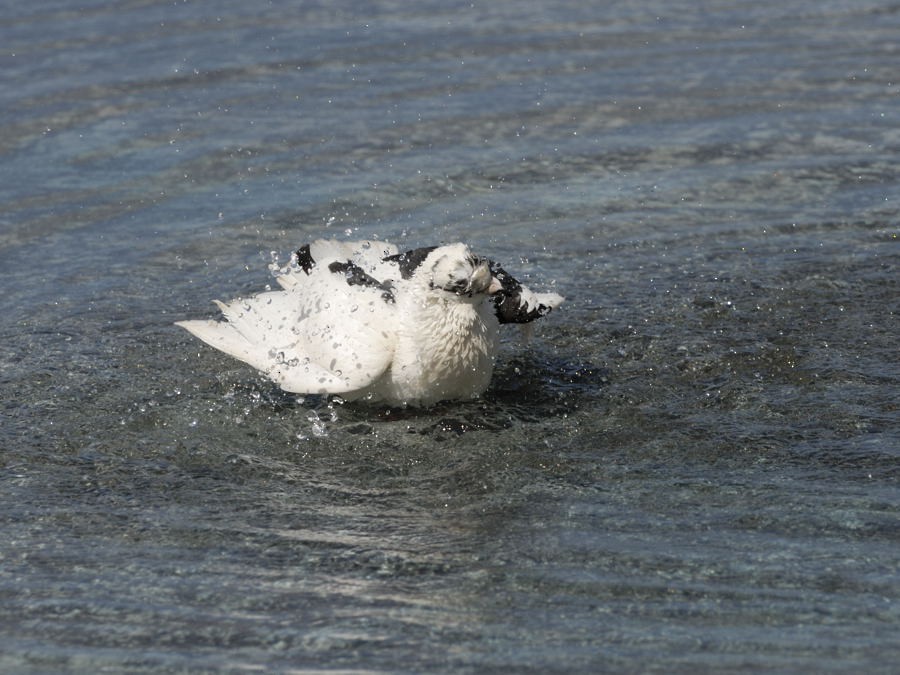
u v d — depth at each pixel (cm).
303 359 2161
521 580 1661
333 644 1514
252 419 2202
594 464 2009
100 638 1535
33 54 4306
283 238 3053
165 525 1845
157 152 3547
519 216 3158
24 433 2144
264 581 1678
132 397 2281
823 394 2223
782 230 3027
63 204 3241
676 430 2114
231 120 3759
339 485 1977
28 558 1744
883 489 1875
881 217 3075
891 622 1521
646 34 4550
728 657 1455
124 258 2952
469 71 4159
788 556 1691
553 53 4341
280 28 4628
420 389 2148
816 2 4916
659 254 2916
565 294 2709
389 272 2191
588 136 3634
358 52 4350
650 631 1521
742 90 3962
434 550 1756
